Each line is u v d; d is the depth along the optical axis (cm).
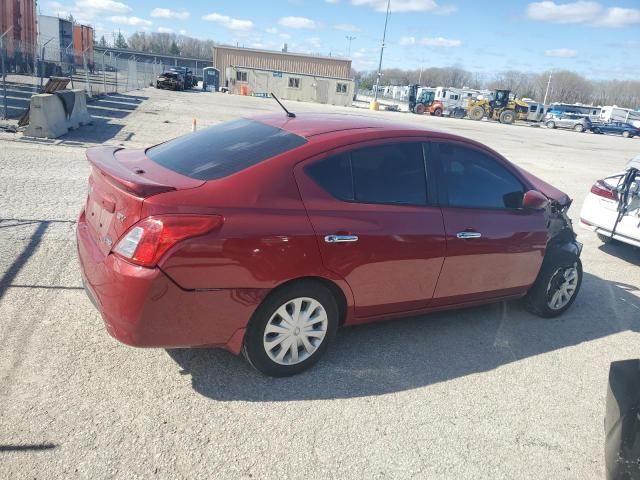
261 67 7538
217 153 340
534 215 438
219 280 289
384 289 358
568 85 11331
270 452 274
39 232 545
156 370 330
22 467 244
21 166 847
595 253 723
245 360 353
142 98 2906
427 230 365
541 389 362
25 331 356
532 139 3075
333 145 338
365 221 337
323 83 5588
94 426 276
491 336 432
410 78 13025
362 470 269
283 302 319
